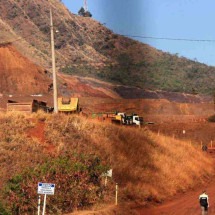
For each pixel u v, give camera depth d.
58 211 30.00
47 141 39.91
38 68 191.62
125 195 38.34
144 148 53.00
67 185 32.06
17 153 36.22
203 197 35.72
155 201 42.25
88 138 43.59
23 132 40.34
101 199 34.56
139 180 44.00
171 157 58.81
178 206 41.19
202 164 66.94
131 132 54.91
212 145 96.69
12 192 29.19
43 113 44.59
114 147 46.06
